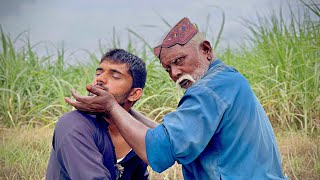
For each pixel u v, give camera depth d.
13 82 6.81
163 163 2.42
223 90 2.49
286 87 6.10
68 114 2.58
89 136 2.51
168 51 2.63
